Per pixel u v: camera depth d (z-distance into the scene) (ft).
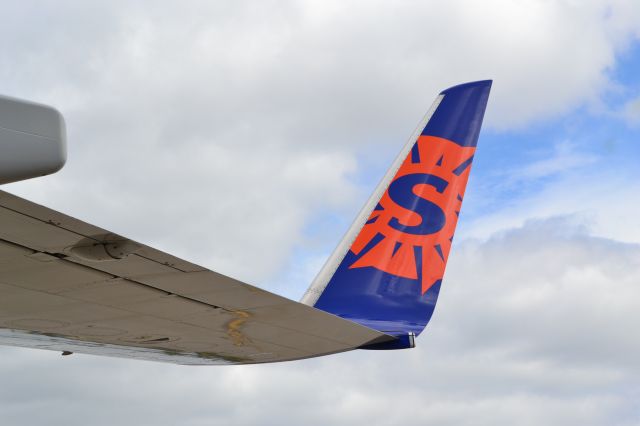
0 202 17.56
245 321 27.84
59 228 19.01
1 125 15.28
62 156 15.79
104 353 34.19
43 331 28.71
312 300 52.21
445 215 53.06
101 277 22.49
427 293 52.19
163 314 26.45
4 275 21.86
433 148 53.88
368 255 52.39
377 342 34.53
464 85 54.85
